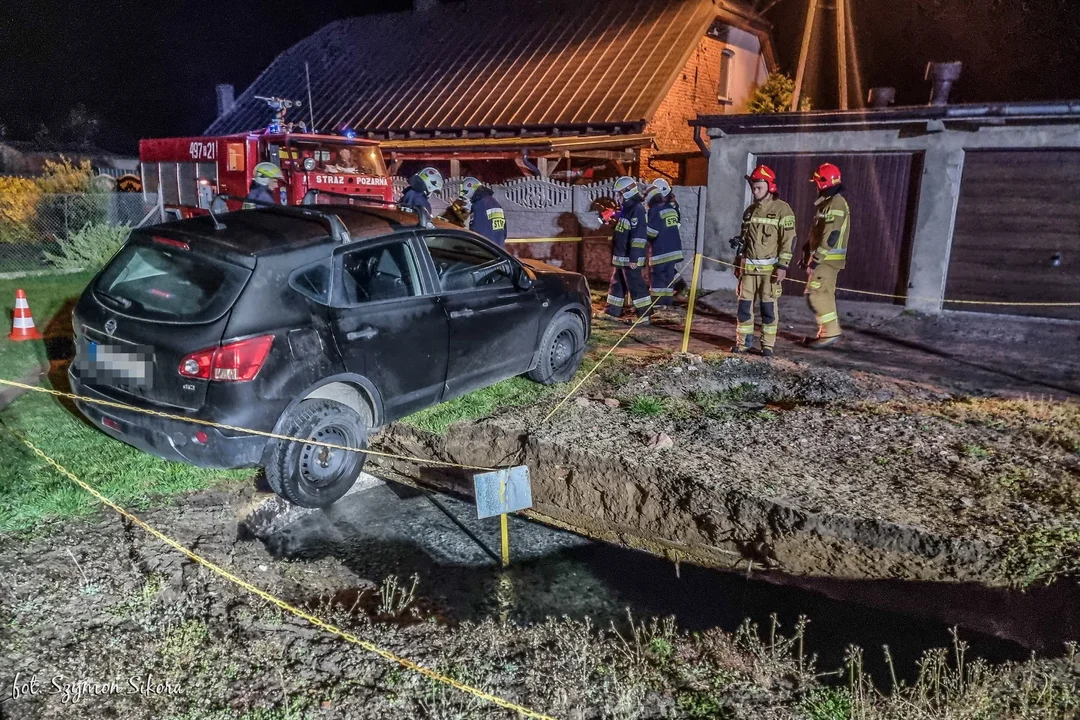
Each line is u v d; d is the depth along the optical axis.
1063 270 9.47
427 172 8.26
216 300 3.93
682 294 11.45
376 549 4.29
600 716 2.73
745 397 6.52
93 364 4.20
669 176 15.68
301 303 4.15
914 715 2.75
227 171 12.02
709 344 8.39
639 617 3.75
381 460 5.52
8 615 3.02
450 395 5.26
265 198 8.58
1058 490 4.52
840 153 10.68
